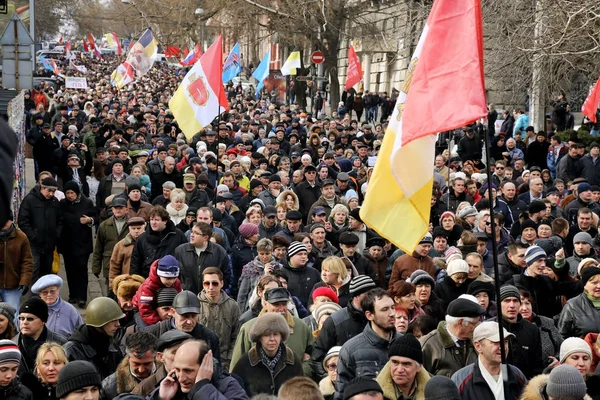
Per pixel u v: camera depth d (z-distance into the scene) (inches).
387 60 2100.1
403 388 284.4
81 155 868.0
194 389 249.3
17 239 510.3
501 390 294.7
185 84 660.1
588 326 397.4
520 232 625.0
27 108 1401.3
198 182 701.9
